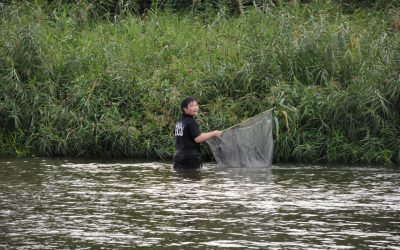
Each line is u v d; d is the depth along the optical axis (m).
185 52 53.53
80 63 51.97
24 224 28.39
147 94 48.44
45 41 54.19
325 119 45.94
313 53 49.16
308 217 29.44
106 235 26.73
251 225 28.14
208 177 39.06
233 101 47.34
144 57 52.97
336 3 61.53
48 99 48.91
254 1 57.75
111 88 49.25
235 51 51.06
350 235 26.72
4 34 53.38
